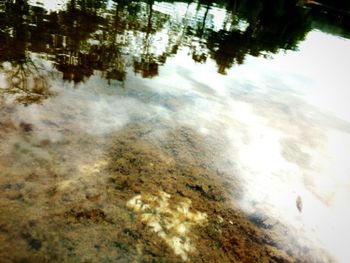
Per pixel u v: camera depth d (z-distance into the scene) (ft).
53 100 12.34
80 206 8.17
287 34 44.47
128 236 7.73
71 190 8.55
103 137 11.01
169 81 17.38
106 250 7.26
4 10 22.40
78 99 12.91
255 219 9.34
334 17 78.59
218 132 13.42
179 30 29.86
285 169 12.14
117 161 10.07
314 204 10.64
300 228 9.43
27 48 16.65
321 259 8.59
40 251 6.85
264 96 19.20
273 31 43.50
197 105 15.38
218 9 49.29
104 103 13.19
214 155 11.78
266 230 9.05
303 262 8.38
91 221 7.85
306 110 18.86
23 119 10.71
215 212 9.19
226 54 26.25
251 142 13.38
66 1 29.14
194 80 18.56
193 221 8.67
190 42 26.78
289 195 10.74
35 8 24.54
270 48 33.37
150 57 20.43
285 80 23.97
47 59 15.97
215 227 8.70
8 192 7.98
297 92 21.94
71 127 11.02
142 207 8.63
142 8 34.96
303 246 8.84
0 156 8.94
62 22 22.70
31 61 15.26
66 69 15.40
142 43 22.86
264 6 69.05
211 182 10.34
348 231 9.86
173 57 21.74
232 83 19.92
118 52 19.67
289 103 19.21
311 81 25.66
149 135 11.89
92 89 14.08
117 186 9.12
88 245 7.26
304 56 34.06
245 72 23.03
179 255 7.61
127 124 12.19
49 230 7.35
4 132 9.87
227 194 10.02
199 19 37.35
